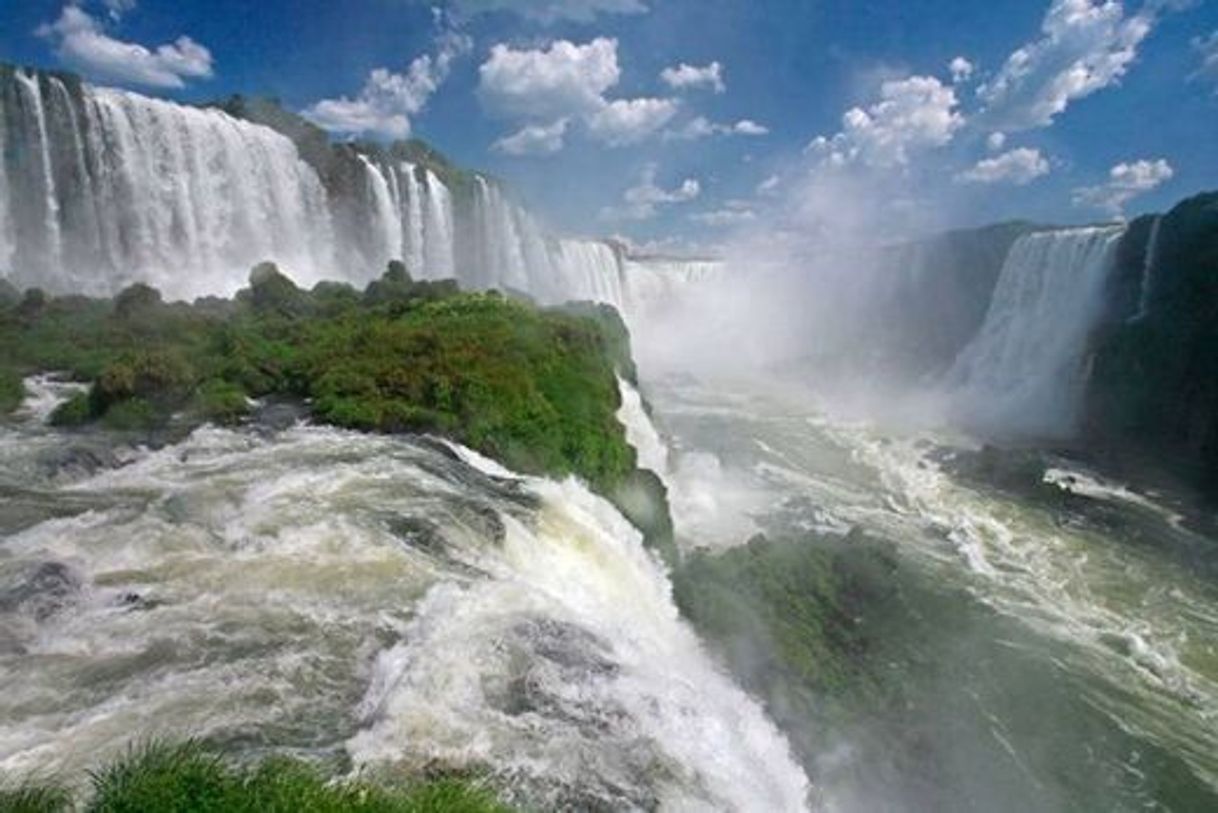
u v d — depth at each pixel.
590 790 9.34
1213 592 28.45
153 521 13.78
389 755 9.05
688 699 11.59
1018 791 18.09
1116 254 50.06
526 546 15.43
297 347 25.02
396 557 13.36
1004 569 29.64
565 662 11.38
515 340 26.27
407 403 20.69
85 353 24.16
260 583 12.22
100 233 38.50
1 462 16.14
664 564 23.11
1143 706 21.56
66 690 9.50
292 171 47.50
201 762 7.23
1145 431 45.41
